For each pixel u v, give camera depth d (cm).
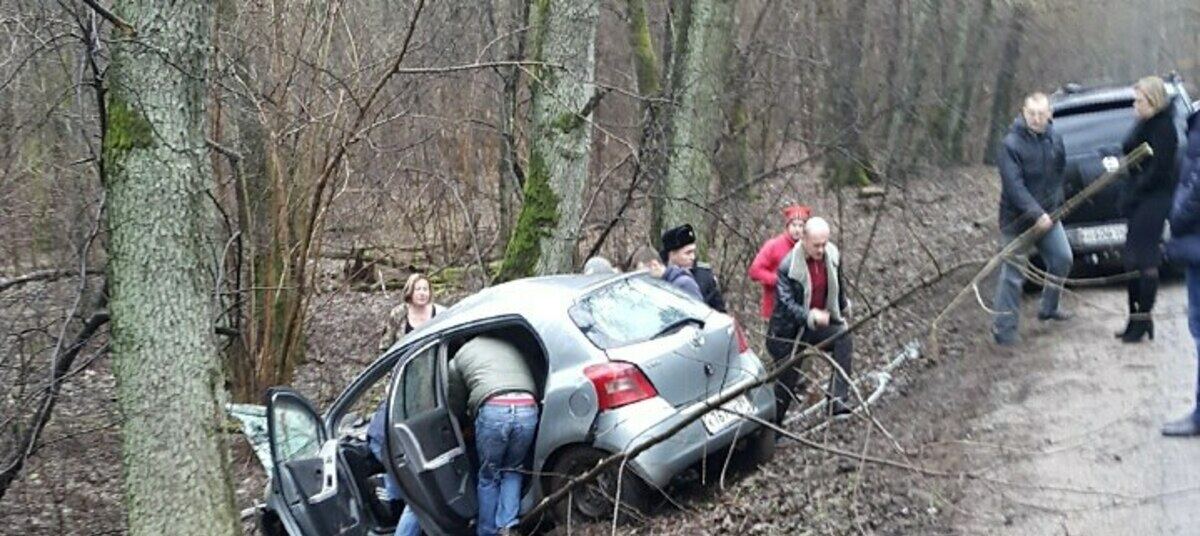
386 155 1568
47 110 1045
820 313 819
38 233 1167
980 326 1042
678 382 708
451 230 1777
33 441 884
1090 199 1091
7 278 1091
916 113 2206
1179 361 838
